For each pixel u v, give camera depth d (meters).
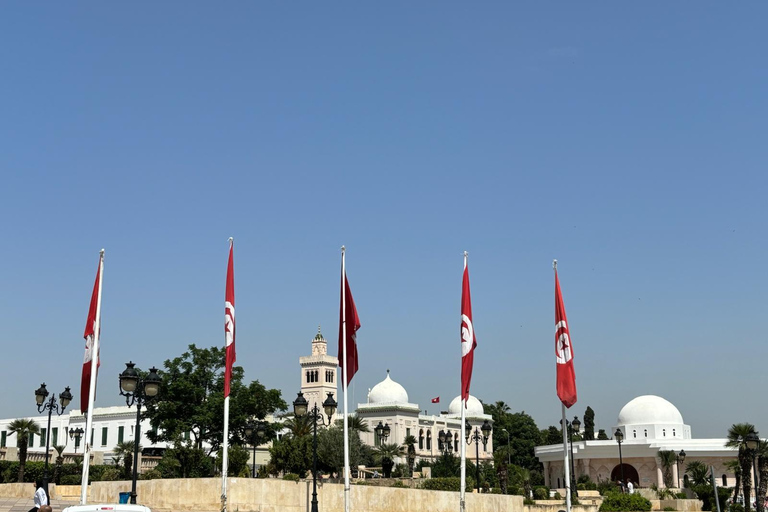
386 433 79.12
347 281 44.31
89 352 38.06
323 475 95.62
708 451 125.12
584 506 68.81
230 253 45.38
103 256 39.31
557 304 41.47
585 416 188.12
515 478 92.69
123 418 138.38
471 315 43.31
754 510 74.06
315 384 176.75
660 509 80.62
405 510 53.81
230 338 44.59
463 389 42.97
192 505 52.00
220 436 94.00
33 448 144.25
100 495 58.59
